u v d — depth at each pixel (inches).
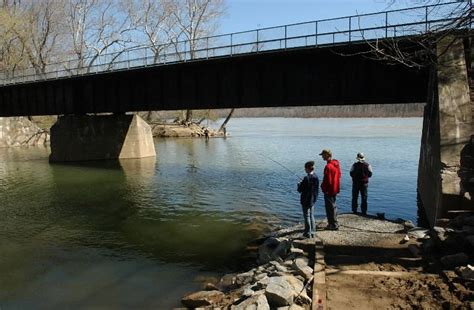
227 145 2145.7
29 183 1103.0
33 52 2812.5
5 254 564.4
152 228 679.7
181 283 461.1
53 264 526.6
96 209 812.6
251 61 1027.9
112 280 474.6
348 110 7529.5
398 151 1729.8
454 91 592.4
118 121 1625.2
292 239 497.7
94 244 603.5
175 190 987.9
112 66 1352.1
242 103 1055.0
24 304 420.5
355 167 618.2
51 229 680.4
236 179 1128.8
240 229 661.9
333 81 906.7
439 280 362.6
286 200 867.4
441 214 504.1
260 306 326.3
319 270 394.6
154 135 2723.9
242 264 513.0
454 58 626.2
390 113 7170.3
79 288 454.9
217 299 390.3
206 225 691.4
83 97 1499.8
